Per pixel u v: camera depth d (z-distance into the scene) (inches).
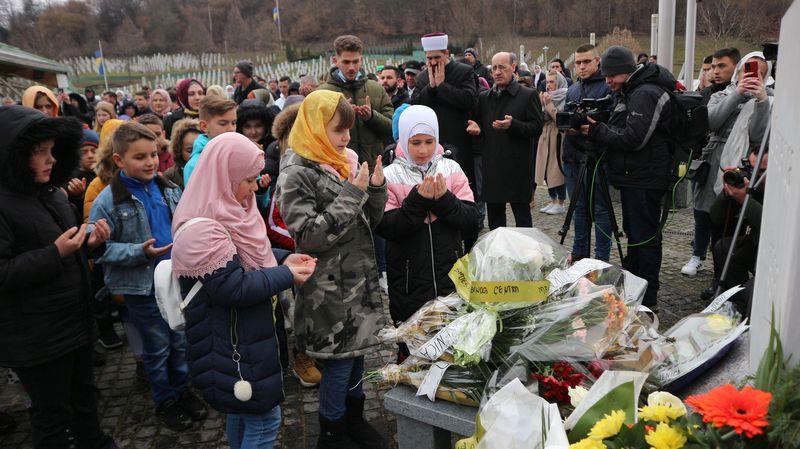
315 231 93.0
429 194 110.2
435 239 114.6
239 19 2746.1
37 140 90.5
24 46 2351.1
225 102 144.6
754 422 35.5
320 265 99.0
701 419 43.4
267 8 2871.6
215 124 144.6
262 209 149.6
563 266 87.9
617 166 156.6
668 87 150.8
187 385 132.8
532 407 55.7
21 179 91.7
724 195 141.0
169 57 2534.5
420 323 92.1
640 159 152.9
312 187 97.3
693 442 40.7
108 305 167.6
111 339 169.9
